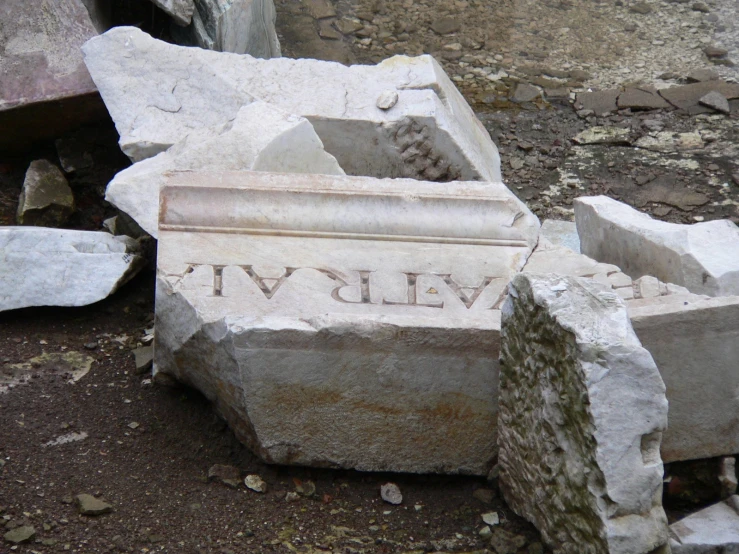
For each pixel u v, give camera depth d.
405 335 3.88
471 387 3.93
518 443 3.80
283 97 4.95
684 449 3.99
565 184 5.82
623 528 3.46
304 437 3.95
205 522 3.83
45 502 3.82
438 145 4.96
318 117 4.91
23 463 3.95
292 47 7.19
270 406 3.92
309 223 4.22
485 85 6.83
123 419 4.18
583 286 3.64
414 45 7.33
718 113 6.39
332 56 7.13
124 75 5.01
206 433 4.14
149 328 4.60
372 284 4.13
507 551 3.78
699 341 3.93
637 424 3.46
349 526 3.87
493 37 7.41
